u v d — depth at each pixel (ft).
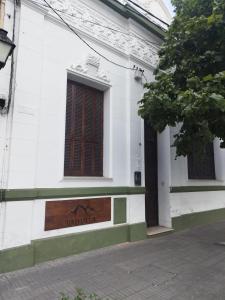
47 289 12.23
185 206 27.07
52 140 16.79
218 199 32.71
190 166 29.81
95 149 20.31
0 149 14.42
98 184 19.20
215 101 13.29
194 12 18.75
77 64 18.66
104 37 20.74
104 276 13.85
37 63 16.26
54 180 16.66
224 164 34.47
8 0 15.52
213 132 16.52
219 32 16.71
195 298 11.70
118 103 21.56
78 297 9.52
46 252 15.67
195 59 17.40
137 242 20.67
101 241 18.71
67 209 17.06
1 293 11.81
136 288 12.60
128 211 21.03
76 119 19.29
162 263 16.01
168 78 17.02
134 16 22.61
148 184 25.31
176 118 16.51
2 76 14.80
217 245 20.31
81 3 19.20
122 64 22.25
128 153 21.59
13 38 15.44
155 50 25.16
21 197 14.73
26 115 15.44
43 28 16.89
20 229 14.65
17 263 14.34
